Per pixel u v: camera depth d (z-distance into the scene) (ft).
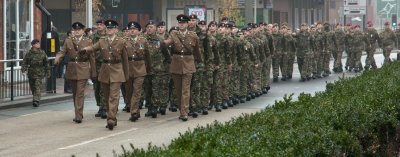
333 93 50.19
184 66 67.31
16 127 64.39
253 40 87.76
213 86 74.59
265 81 94.22
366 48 139.13
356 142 34.96
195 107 69.92
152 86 70.28
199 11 142.82
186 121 66.90
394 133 43.39
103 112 70.44
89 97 91.40
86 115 72.69
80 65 67.26
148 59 68.03
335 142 33.35
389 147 42.39
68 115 73.10
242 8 189.37
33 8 116.26
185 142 30.81
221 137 31.81
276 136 32.19
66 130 62.08
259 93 90.38
